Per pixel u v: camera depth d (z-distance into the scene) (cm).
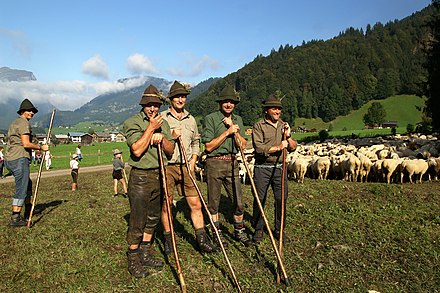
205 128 619
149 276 491
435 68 2631
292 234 649
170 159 570
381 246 571
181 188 595
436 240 578
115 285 468
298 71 16100
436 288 441
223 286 465
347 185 1022
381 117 11800
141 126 502
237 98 604
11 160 729
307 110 13875
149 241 530
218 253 567
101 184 1584
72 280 481
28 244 619
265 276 489
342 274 485
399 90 14288
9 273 507
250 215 799
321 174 1216
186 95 602
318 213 750
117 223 753
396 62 17075
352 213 734
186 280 483
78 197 1152
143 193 496
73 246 606
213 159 611
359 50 17538
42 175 2252
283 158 583
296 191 983
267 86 14975
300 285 461
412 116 12325
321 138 4194
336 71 16088
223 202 935
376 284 457
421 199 806
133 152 485
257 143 608
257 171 624
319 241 606
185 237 649
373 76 14650
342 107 13525
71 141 12125
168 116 600
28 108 745
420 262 509
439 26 2653
